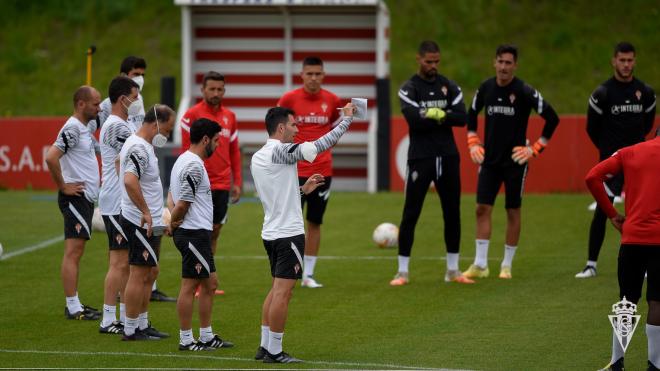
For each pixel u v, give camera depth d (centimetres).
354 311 3484
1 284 3991
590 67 9138
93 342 3047
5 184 6994
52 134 6938
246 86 7131
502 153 4003
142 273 3045
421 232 5206
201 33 7081
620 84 3978
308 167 3900
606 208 2714
